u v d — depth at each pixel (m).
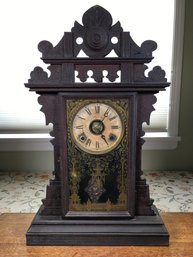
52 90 0.68
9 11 1.16
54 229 0.73
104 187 0.73
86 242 0.73
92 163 0.71
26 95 1.24
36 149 1.24
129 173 0.71
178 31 1.17
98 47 0.67
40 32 1.18
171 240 0.75
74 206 0.73
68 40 0.67
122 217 0.73
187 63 1.20
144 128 1.27
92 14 0.66
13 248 0.72
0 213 0.92
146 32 1.19
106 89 0.67
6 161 1.25
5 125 1.26
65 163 0.71
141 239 0.72
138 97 0.69
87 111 0.69
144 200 0.74
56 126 0.71
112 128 0.70
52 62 0.67
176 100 1.22
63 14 1.17
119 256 0.69
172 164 1.26
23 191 1.07
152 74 0.68
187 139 1.25
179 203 0.98
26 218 0.86
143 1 1.16
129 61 0.67
